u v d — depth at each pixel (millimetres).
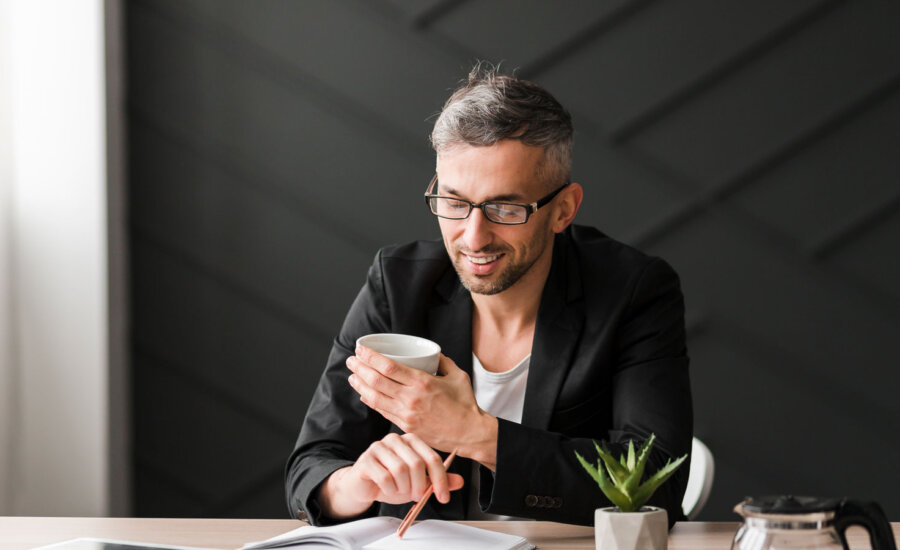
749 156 2582
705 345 2604
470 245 1278
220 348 2676
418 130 2637
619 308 1402
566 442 1188
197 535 1182
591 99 2609
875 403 2562
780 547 731
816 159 2574
